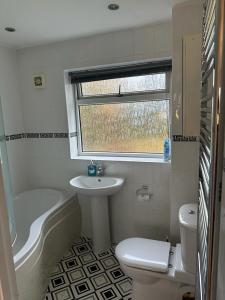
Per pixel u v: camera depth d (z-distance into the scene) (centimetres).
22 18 187
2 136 134
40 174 295
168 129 240
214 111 63
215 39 61
